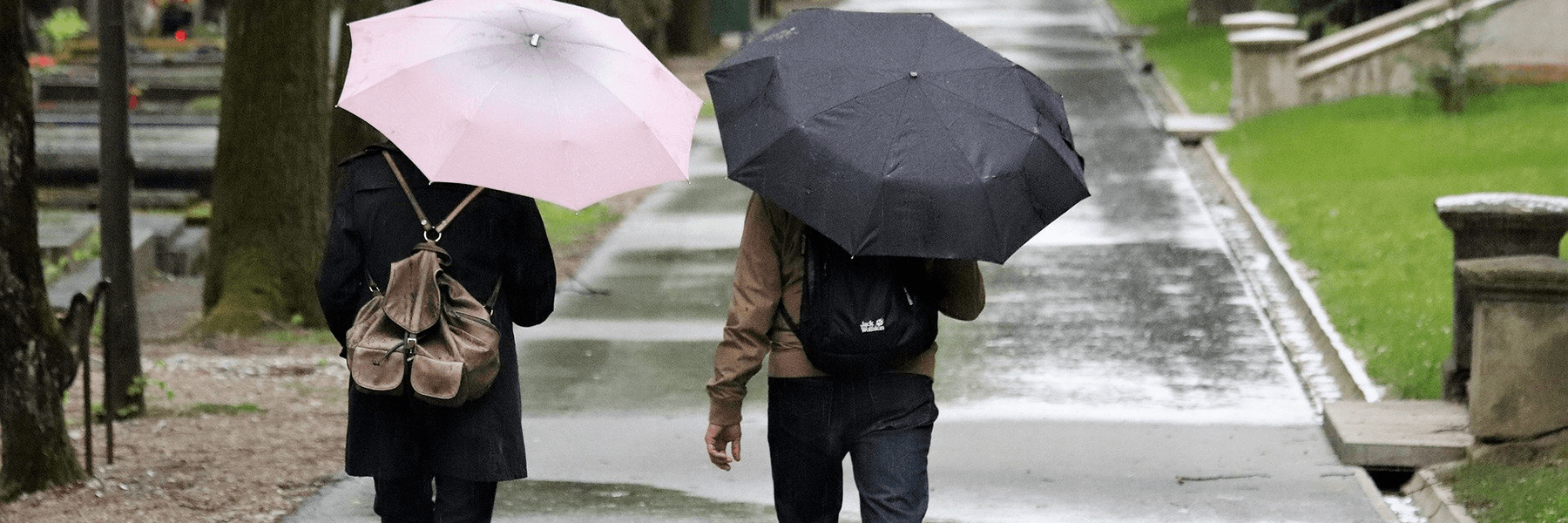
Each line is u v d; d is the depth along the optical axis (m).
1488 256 21.08
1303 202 39.16
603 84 11.28
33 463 17.50
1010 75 11.19
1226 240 37.38
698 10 86.44
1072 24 98.50
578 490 18.50
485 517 12.19
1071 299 31.53
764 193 10.59
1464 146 44.94
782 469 11.72
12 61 16.75
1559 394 18.42
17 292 17.22
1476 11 52.69
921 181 10.46
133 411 22.78
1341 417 20.89
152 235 49.06
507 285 12.14
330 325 12.27
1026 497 18.34
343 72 35.69
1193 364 26.11
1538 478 17.50
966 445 20.92
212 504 17.30
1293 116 55.03
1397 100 55.50
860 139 10.57
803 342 11.08
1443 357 23.77
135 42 90.31
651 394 24.30
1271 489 18.67
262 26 34.50
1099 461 20.08
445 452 11.73
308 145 34.91
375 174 11.79
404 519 12.42
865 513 11.41
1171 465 19.88
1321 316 27.86
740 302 11.27
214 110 73.75
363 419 11.86
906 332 11.04
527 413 23.03
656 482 18.89
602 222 42.78
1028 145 10.83
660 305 31.91
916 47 11.23
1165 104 63.00
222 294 34.62
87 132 65.94
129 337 22.91
